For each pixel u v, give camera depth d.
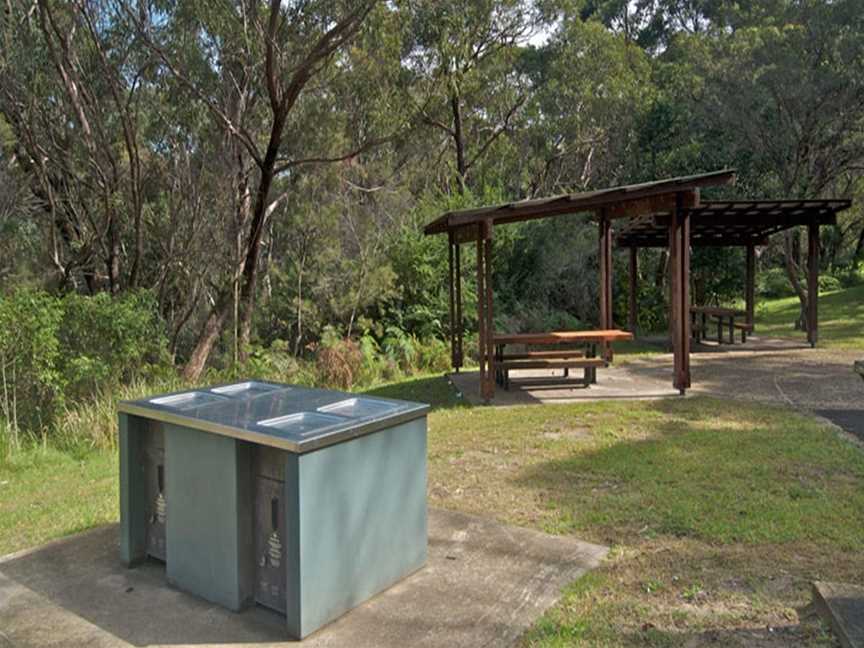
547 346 13.23
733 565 3.15
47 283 11.65
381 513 2.95
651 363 11.23
